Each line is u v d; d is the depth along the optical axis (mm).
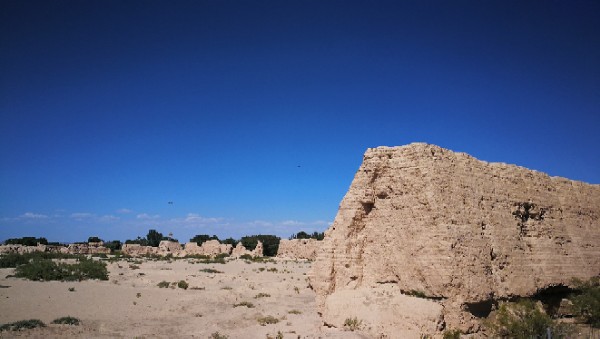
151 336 17703
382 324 15172
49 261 38094
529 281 17328
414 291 15641
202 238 111688
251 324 19875
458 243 15203
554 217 20922
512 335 15070
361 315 15883
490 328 15000
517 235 18078
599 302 18297
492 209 17578
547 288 18172
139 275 37750
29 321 18609
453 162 17406
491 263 16328
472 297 14586
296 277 38344
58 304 23375
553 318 18453
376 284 17328
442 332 14117
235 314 22250
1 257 45875
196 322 20547
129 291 28969
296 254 68938
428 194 16047
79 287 29516
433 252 15195
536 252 18688
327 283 18250
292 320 20328
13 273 36062
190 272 41531
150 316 21781
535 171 21453
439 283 14758
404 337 14359
